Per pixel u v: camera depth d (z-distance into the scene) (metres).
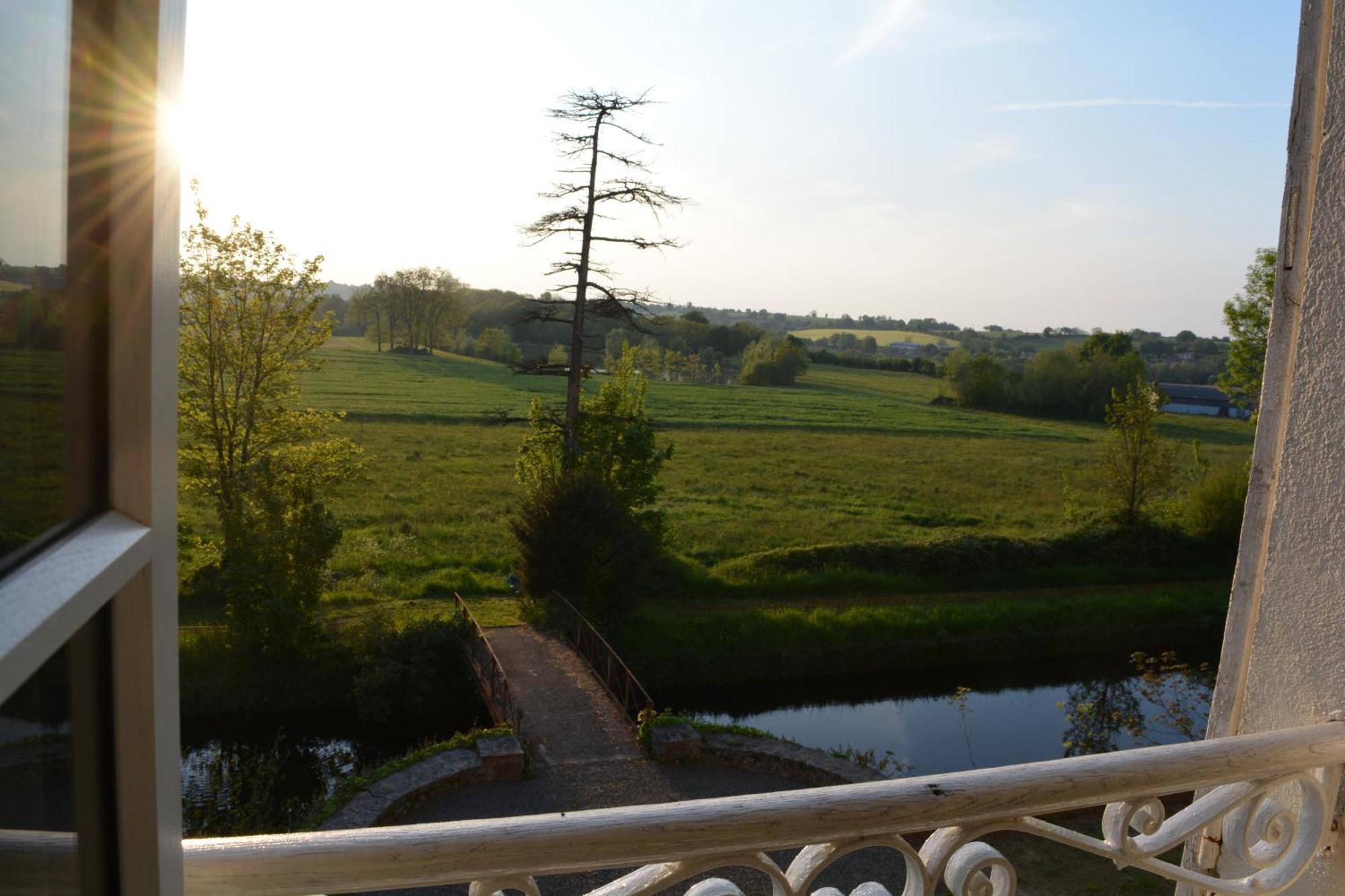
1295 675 1.88
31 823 0.56
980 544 30.02
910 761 17.94
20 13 0.55
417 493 37.34
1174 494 36.84
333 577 24.86
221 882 1.04
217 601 22.06
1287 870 1.72
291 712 18.11
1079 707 18.03
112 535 0.64
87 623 0.65
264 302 21.47
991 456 54.97
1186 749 1.55
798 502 39.94
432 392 68.62
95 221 0.65
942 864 1.36
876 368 116.25
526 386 76.31
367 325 102.25
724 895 1.19
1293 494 1.88
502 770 12.23
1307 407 1.86
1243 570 2.00
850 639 22.89
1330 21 1.80
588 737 13.83
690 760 12.99
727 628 22.47
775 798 1.24
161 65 0.69
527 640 19.09
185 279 20.84
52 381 0.61
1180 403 83.31
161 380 0.71
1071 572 29.80
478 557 28.05
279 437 22.30
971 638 23.53
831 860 1.29
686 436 56.47
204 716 17.83
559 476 21.92
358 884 1.08
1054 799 1.40
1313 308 1.84
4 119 0.53
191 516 27.61
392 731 17.81
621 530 21.41
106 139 0.65
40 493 0.59
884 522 36.59
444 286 99.06
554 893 8.42
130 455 0.69
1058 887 7.26
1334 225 1.80
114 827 0.70
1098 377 78.06
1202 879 1.64
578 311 23.77
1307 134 1.85
